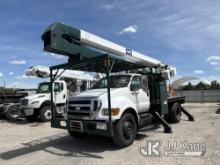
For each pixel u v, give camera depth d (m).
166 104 9.34
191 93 28.97
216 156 5.52
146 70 9.14
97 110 6.33
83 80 15.60
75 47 6.38
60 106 13.59
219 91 27.75
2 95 15.59
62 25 6.06
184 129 9.05
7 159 6.05
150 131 8.77
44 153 6.45
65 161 5.66
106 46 7.43
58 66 7.25
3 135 9.49
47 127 11.09
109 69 6.29
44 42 5.98
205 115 13.37
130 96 7.44
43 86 14.09
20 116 13.95
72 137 8.27
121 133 6.45
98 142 7.45
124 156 5.84
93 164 5.36
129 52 8.49
